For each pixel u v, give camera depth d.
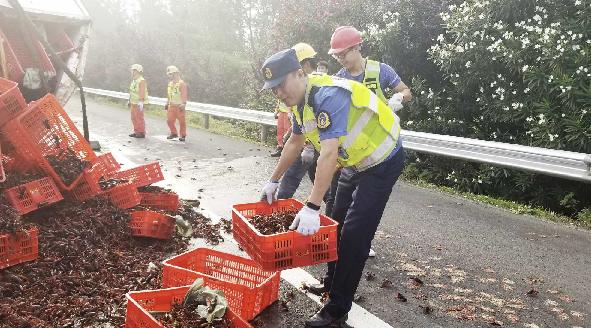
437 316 3.74
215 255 3.94
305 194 7.27
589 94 7.34
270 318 3.60
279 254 3.04
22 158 4.86
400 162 3.39
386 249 5.11
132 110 11.91
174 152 10.23
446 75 10.47
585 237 5.64
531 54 8.30
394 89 4.92
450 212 6.52
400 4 11.10
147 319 2.72
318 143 3.22
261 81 17.58
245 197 6.87
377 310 3.80
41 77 6.24
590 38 7.89
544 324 3.67
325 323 3.44
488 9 8.92
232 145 11.41
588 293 4.20
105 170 5.62
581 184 7.81
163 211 5.50
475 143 7.43
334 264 3.85
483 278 4.45
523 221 6.20
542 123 7.81
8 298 3.53
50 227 4.57
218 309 2.85
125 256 4.43
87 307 3.54
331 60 14.00
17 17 6.12
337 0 13.43
